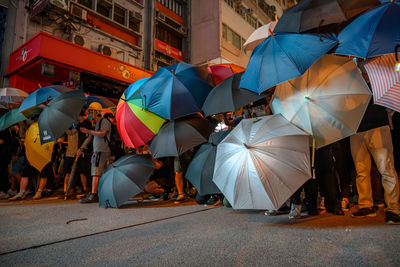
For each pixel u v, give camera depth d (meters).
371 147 3.05
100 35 12.87
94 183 5.09
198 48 18.39
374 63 2.83
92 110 5.37
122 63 11.51
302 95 3.04
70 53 9.48
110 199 4.29
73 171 5.44
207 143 4.51
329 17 2.84
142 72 12.52
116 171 4.47
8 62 10.24
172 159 5.42
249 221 3.19
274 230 2.71
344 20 2.79
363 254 1.91
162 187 5.40
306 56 2.89
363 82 2.86
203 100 4.60
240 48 19.67
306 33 3.05
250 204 2.83
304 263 1.78
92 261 1.93
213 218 3.40
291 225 2.92
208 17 18.20
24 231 2.83
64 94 5.12
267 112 3.89
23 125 6.25
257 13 22.34
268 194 2.74
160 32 17.33
